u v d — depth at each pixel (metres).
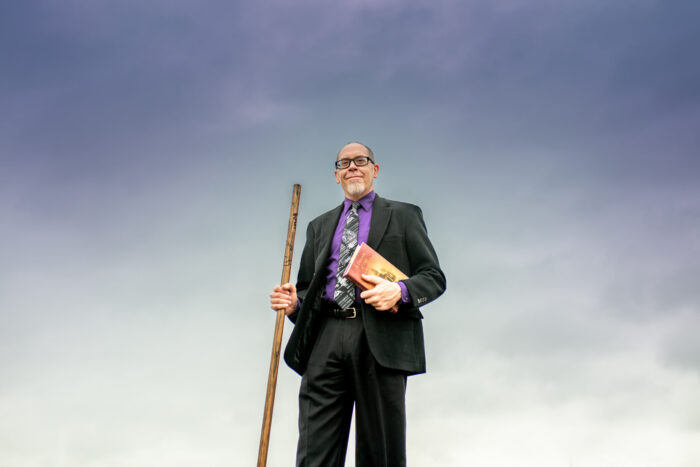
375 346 3.26
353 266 3.27
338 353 3.35
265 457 3.02
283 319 3.26
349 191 3.70
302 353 3.50
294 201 3.45
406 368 3.31
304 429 3.38
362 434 3.25
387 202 3.70
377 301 3.18
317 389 3.39
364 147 3.79
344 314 3.39
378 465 3.20
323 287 3.52
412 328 3.43
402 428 3.28
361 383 3.30
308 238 3.85
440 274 3.48
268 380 3.14
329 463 3.32
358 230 3.60
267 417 3.08
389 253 3.52
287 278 3.36
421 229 3.62
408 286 3.29
